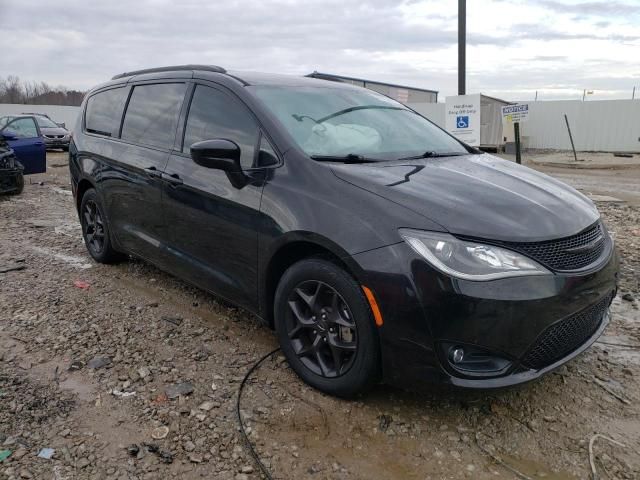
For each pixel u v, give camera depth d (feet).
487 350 8.25
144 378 10.58
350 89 14.03
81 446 8.57
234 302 11.87
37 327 12.87
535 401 9.95
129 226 15.28
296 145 10.61
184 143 13.01
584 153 75.41
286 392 10.12
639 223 24.99
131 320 13.33
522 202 9.32
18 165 32.78
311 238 9.47
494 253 8.25
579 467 8.24
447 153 12.48
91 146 16.78
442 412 9.56
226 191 11.26
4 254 19.21
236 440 8.76
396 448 8.64
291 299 10.27
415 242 8.43
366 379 9.20
